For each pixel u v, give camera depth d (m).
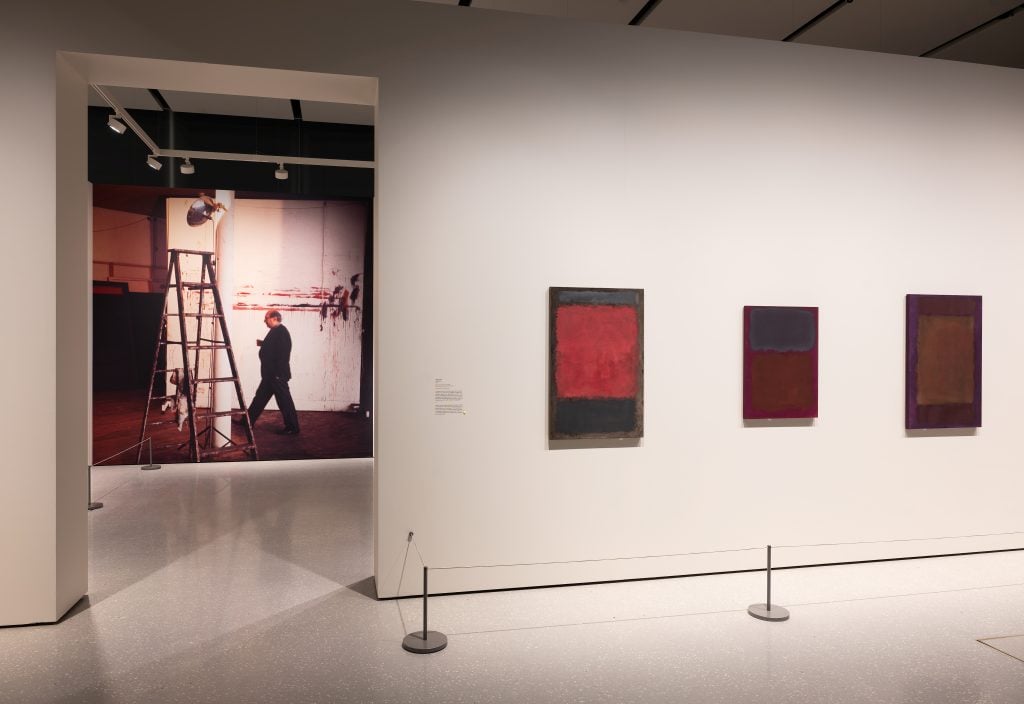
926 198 6.61
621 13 7.61
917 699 3.94
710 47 6.08
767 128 6.21
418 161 5.50
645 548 5.97
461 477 5.60
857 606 5.37
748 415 6.13
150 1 5.04
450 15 5.55
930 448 6.62
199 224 11.47
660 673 4.25
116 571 6.16
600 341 5.84
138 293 11.34
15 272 4.83
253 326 11.75
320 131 11.48
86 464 5.50
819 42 8.31
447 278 5.56
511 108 5.68
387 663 4.37
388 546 5.48
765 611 5.21
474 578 5.63
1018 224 6.88
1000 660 4.44
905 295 6.55
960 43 8.30
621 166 5.90
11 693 3.96
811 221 6.32
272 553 6.73
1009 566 6.35
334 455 12.03
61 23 4.92
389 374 5.46
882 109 6.50
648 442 5.97
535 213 5.73
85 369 5.43
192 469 11.15
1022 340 6.88
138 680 4.13
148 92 10.00
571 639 4.75
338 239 11.91
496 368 5.66
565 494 5.80
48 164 4.88
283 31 5.25
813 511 6.34
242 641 4.69
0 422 4.82
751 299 6.18
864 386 6.45
